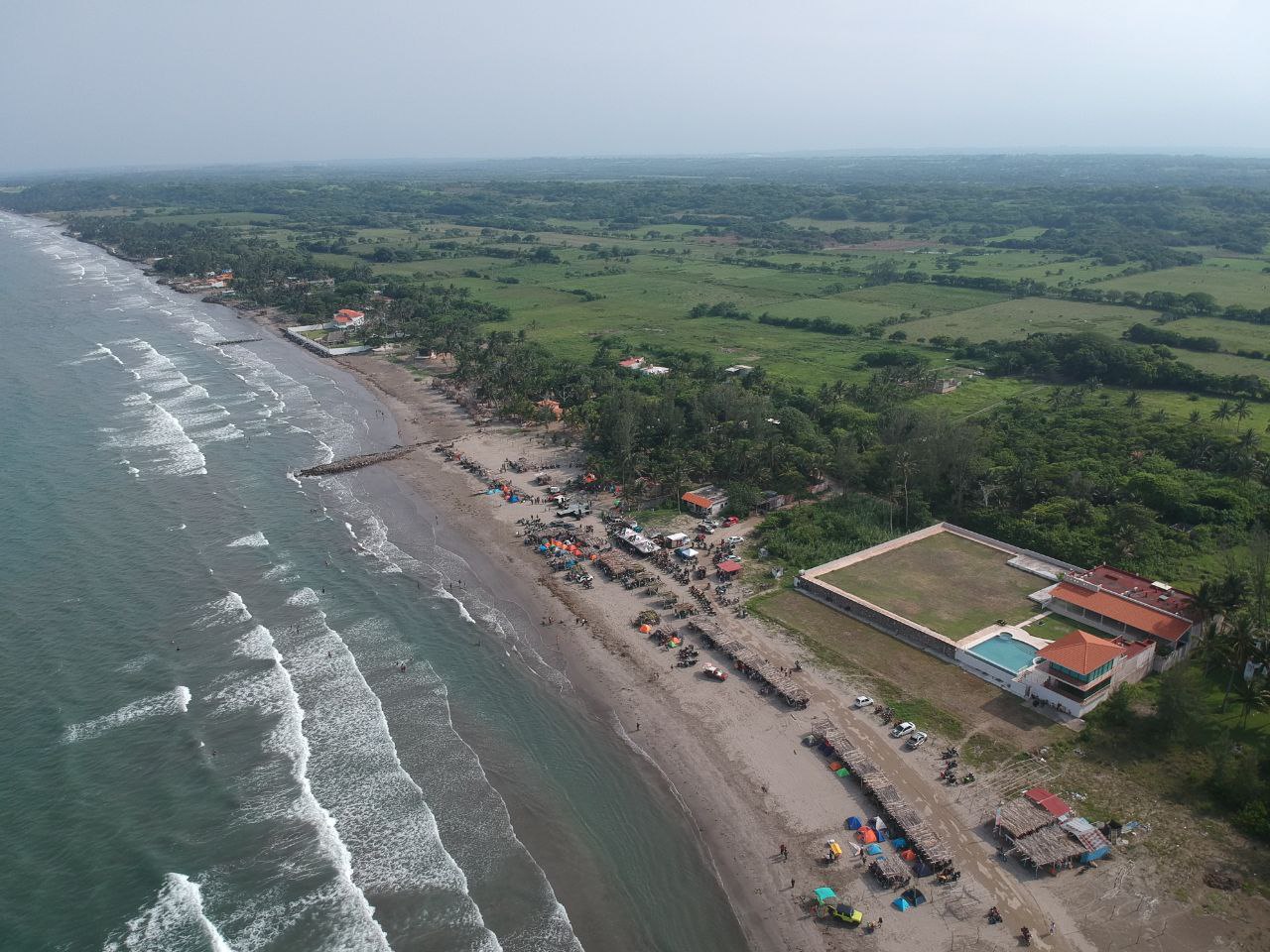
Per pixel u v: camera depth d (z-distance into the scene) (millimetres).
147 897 63469
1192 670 89250
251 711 84312
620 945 61562
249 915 62312
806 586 110062
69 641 95250
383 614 104375
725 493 137625
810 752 81062
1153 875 65562
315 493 141500
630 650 98062
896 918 62906
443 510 136250
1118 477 136500
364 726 83312
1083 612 99688
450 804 74062
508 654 97188
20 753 77812
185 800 72875
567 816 73625
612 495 141625
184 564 114062
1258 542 100438
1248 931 60438
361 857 68000
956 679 90688
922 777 76312
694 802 75438
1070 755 78688
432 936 61156
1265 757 75562
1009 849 68062
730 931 62938
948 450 131625
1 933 60188
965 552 118250
